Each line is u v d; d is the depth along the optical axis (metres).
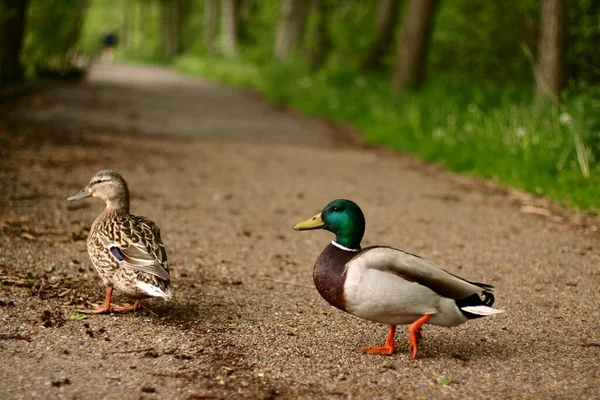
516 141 13.30
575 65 16.77
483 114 16.03
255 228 9.05
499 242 8.68
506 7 22.27
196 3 73.50
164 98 26.52
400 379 4.56
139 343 5.02
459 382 4.53
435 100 19.58
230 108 25.30
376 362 4.86
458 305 4.53
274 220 9.56
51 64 27.12
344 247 4.71
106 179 5.93
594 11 16.59
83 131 15.78
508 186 12.25
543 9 14.45
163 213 9.39
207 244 8.12
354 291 4.49
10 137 13.51
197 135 17.62
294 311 5.99
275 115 24.20
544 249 8.35
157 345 4.99
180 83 36.19
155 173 12.07
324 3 32.53
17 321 5.24
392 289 4.43
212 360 4.77
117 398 4.12
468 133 15.25
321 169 13.93
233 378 4.48
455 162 14.02
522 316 6.02
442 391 4.38
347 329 5.58
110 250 5.14
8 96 19.00
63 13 24.23
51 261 6.82
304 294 6.53
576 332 5.62
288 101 28.31
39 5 23.41
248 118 22.64
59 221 8.34
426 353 5.08
